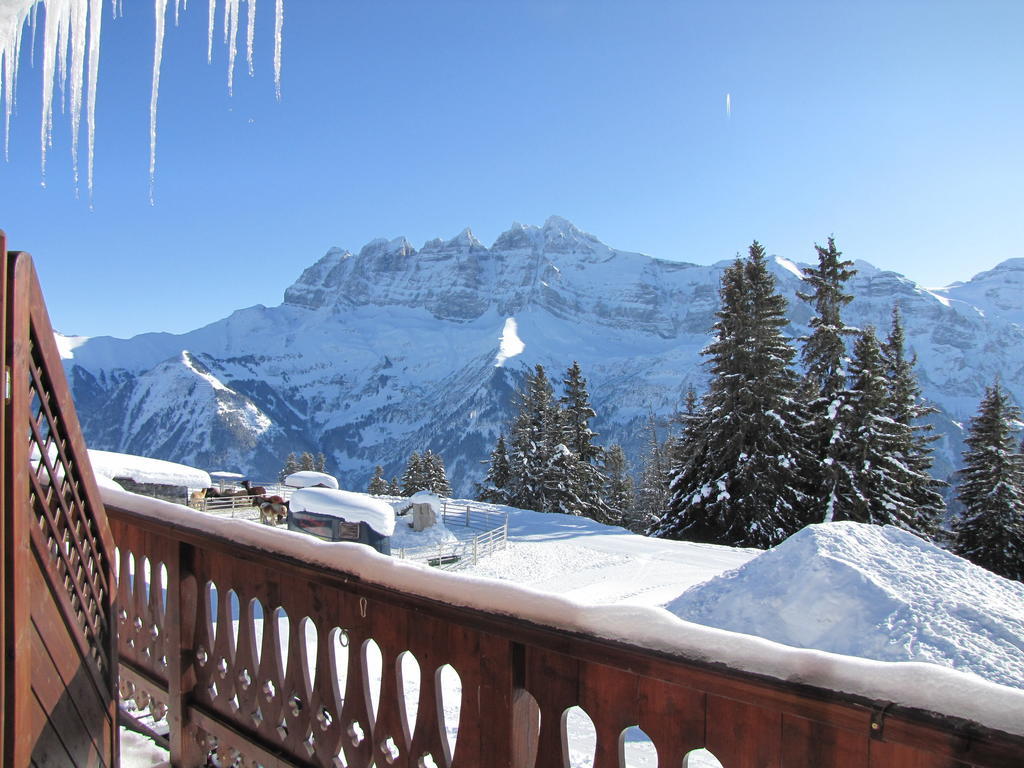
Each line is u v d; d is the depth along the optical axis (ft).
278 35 10.61
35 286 7.28
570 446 159.43
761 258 99.40
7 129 9.75
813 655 4.66
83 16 9.73
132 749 11.95
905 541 36.01
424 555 75.61
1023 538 106.32
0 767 6.51
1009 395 110.52
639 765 18.24
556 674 6.39
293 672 9.15
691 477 101.96
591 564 73.82
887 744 4.42
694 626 5.32
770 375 95.30
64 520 8.25
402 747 7.66
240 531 9.52
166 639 11.40
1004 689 3.92
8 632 6.73
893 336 116.06
